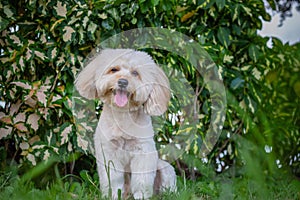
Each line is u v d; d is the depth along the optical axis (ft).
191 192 9.75
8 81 11.76
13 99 11.76
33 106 11.78
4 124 11.61
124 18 12.11
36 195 8.96
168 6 12.05
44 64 12.05
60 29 11.65
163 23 12.65
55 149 11.55
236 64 13.65
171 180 10.67
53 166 11.84
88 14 11.61
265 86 14.11
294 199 10.28
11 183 10.39
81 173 10.94
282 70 14.87
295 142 14.17
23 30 12.03
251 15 13.14
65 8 11.73
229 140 13.38
